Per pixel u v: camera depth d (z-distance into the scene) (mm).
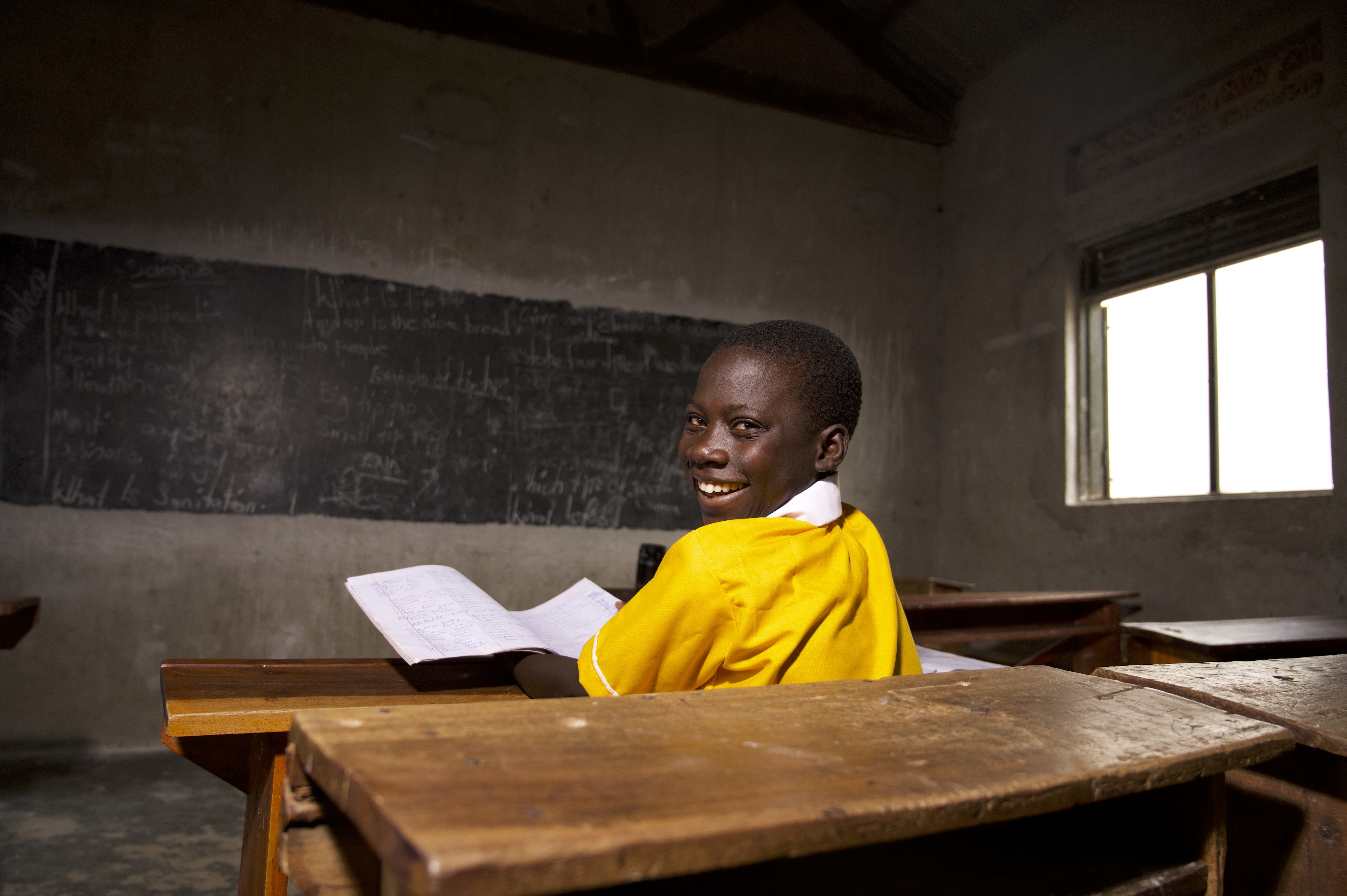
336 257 3543
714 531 661
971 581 4496
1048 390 4133
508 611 922
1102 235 3945
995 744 454
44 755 2961
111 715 3090
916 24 4543
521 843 273
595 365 4016
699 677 657
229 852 2131
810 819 327
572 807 314
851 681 590
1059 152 4164
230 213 3383
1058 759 436
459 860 257
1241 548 3160
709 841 304
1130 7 3818
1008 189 4480
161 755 3025
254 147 3441
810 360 759
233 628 3273
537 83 4016
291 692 770
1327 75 2994
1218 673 749
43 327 3094
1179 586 3391
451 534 3650
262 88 3477
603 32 4152
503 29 3893
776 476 752
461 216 3799
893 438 4699
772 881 494
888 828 346
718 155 4406
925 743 447
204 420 3289
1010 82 4508
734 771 376
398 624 792
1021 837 582
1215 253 3447
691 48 4191
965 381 4676
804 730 455
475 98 3871
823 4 4633
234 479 3318
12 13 3145
